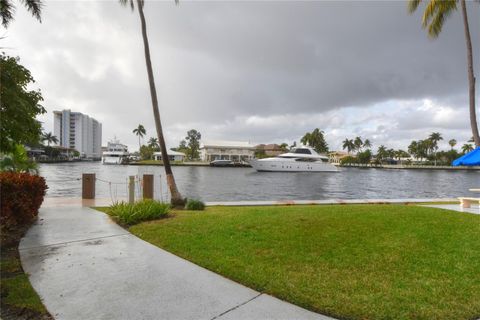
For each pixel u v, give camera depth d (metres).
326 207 9.38
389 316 3.01
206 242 5.50
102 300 3.35
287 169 59.38
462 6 13.66
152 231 6.36
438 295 3.45
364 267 4.28
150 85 12.21
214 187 29.52
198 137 131.75
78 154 141.38
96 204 10.47
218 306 3.24
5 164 9.98
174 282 3.86
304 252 4.89
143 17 12.32
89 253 4.98
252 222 6.84
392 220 6.85
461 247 5.11
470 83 13.43
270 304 3.29
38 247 5.27
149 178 12.20
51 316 3.00
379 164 133.00
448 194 27.66
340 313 3.08
